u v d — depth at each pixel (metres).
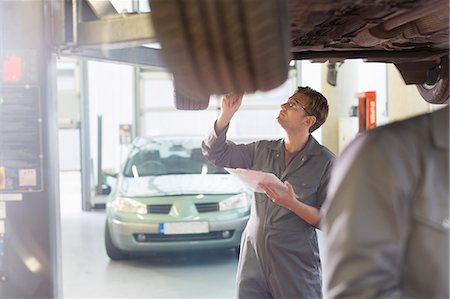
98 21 1.61
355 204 1.16
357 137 1.27
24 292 1.71
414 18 1.69
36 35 1.67
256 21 1.16
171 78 1.62
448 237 1.12
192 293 5.13
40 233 1.70
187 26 1.18
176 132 10.35
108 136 10.15
